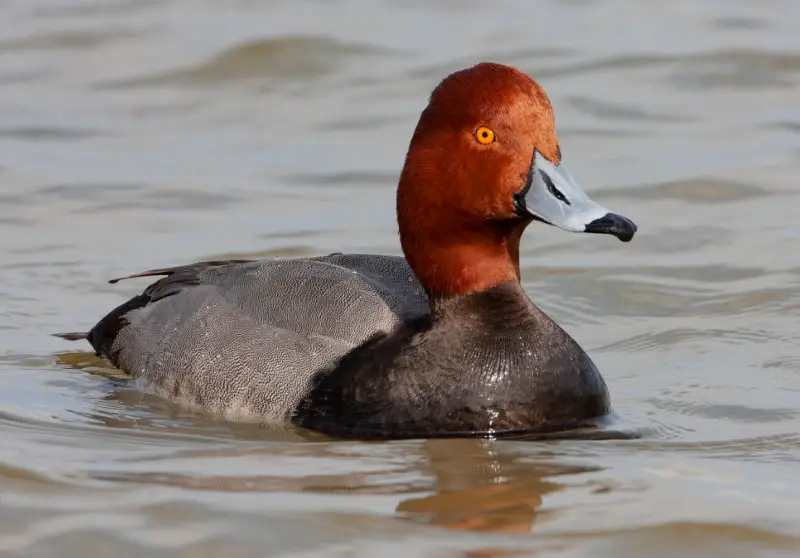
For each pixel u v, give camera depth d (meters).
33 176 16.16
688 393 10.40
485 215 9.20
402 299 10.02
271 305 10.19
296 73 19.70
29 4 22.97
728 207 14.93
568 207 8.88
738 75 19.30
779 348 11.34
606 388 9.83
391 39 20.80
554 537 7.41
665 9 22.41
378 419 9.30
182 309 10.71
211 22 21.72
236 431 9.55
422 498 8.02
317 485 8.23
